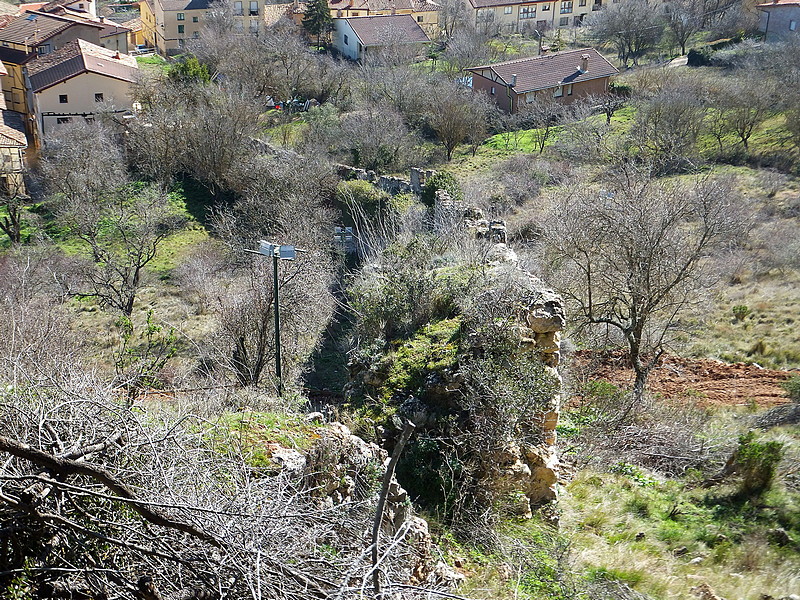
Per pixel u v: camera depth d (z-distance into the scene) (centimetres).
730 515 1044
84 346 1694
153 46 8200
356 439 708
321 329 1984
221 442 639
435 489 892
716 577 861
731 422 1519
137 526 455
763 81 4400
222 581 440
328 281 2309
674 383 1773
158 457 470
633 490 1123
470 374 947
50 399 522
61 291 2592
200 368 1767
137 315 2645
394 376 1000
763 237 2833
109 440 472
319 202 3106
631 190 1762
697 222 2286
